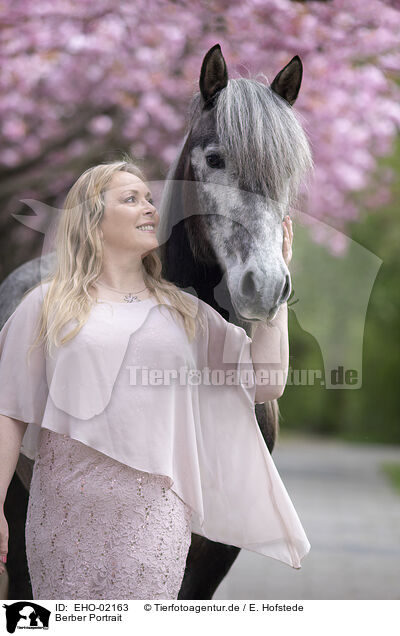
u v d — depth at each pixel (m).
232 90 4.41
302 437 27.55
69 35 11.02
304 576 9.15
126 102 10.88
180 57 11.04
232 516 4.59
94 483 4.15
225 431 4.57
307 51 10.97
